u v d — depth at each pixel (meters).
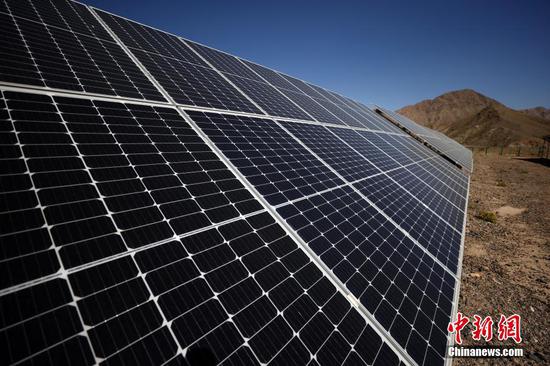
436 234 11.84
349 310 5.93
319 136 14.88
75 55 9.23
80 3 13.09
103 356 3.50
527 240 19.39
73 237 4.44
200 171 7.38
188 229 5.68
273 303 5.29
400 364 5.41
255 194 7.70
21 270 3.77
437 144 43.56
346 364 4.95
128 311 4.01
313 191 9.41
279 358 4.55
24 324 3.37
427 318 6.91
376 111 47.66
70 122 6.44
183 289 4.67
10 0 9.90
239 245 6.01
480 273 14.59
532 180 44.38
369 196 11.43
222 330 4.47
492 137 175.62
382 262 7.96
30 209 4.45
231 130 10.30
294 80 25.58
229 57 19.81
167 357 3.83
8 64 7.05
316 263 6.60
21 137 5.42
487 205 28.81
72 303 3.75
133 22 14.88
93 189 5.31
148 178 6.25
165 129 8.18
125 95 8.70
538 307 11.91
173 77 11.88
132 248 4.79
